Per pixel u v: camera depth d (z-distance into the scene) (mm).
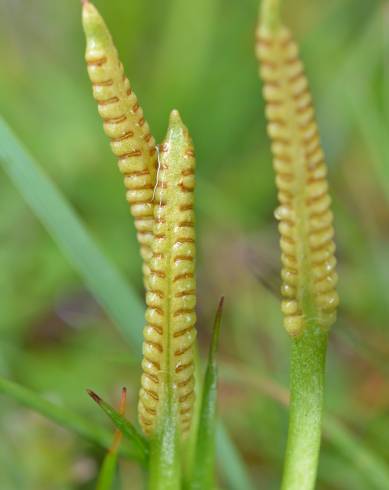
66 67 237
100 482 107
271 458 157
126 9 223
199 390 104
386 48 208
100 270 133
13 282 166
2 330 164
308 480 96
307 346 95
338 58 228
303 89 86
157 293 93
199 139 219
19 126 202
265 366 178
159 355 95
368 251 185
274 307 181
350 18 232
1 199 172
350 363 178
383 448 156
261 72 85
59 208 131
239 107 221
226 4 229
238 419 162
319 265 93
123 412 103
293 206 91
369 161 222
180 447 97
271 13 83
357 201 217
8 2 236
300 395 96
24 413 147
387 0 213
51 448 144
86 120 211
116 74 92
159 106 220
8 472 143
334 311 95
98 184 200
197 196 198
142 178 95
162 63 222
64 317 189
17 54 227
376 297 180
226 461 131
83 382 160
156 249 92
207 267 203
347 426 166
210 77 222
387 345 173
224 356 186
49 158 198
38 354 169
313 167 89
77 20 237
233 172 218
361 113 186
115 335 182
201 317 196
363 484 146
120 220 198
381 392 170
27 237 177
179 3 222
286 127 87
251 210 215
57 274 174
